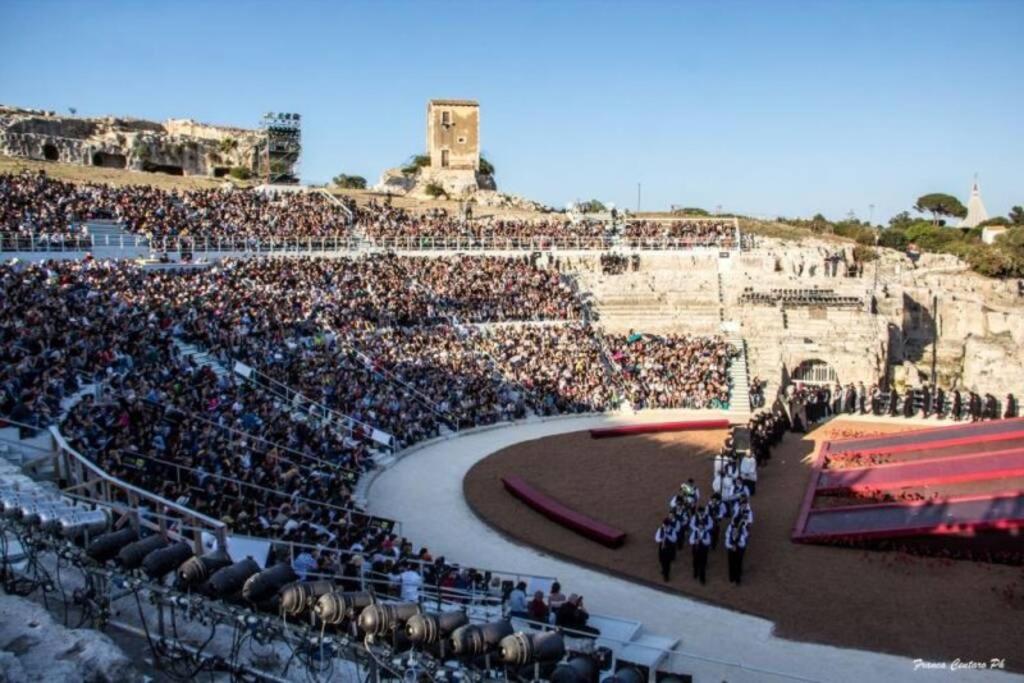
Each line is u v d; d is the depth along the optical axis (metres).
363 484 39.50
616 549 32.34
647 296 74.19
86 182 82.75
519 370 59.94
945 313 72.81
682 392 61.38
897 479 36.72
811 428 54.56
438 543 32.84
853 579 28.45
